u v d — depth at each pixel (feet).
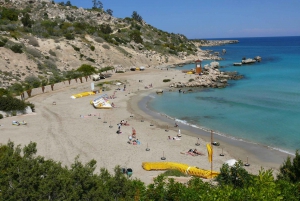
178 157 118.42
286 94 229.66
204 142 137.69
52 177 57.11
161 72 366.22
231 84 285.64
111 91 262.88
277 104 201.36
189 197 50.39
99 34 494.18
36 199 53.31
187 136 146.20
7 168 58.54
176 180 91.09
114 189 58.39
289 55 546.67
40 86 252.21
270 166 110.93
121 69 379.96
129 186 59.11
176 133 150.82
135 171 103.91
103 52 426.51
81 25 502.38
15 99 182.91
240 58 547.49
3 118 170.91
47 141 132.87
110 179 60.08
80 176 56.44
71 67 348.59
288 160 70.74
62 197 53.72
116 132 148.66
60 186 55.36
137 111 197.67
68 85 278.67
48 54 351.46
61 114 183.01
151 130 155.33
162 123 169.48
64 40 409.69
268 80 294.66
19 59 292.20
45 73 295.28
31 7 605.73
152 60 483.10
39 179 56.44
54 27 473.26
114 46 465.06
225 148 130.21
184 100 229.86
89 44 427.33
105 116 181.47
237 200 41.96
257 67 392.88
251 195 41.73
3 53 284.00
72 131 148.77
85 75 311.47
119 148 126.72
